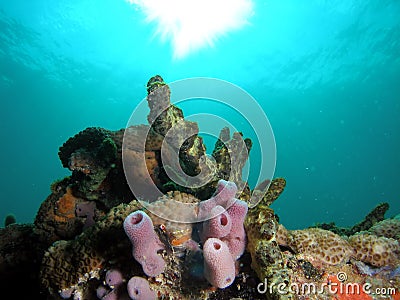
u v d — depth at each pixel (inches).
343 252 83.0
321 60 1298.0
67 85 1457.9
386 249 85.9
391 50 1139.9
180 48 1376.7
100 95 1578.5
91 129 122.0
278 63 1375.5
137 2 1141.1
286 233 84.8
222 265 58.3
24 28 1106.1
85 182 109.9
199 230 72.4
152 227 62.3
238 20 1214.3
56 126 1738.4
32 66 1290.6
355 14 1043.9
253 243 72.9
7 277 117.4
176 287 70.4
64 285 75.2
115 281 69.5
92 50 1307.8
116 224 73.4
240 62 1425.9
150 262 63.5
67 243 80.0
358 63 1264.8
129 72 1477.6
